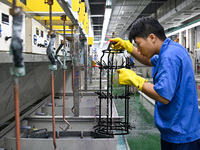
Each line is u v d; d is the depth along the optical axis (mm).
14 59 579
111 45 1716
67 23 2617
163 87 1080
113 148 1721
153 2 9844
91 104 3742
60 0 1546
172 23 10680
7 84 2055
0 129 2121
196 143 1209
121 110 3785
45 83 3713
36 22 1806
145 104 5016
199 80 4871
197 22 6875
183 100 1186
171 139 1227
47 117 2320
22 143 1689
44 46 2051
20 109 2828
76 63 2434
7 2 1503
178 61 1146
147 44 1250
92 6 10219
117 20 11367
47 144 1688
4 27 1154
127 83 1273
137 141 2971
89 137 2031
